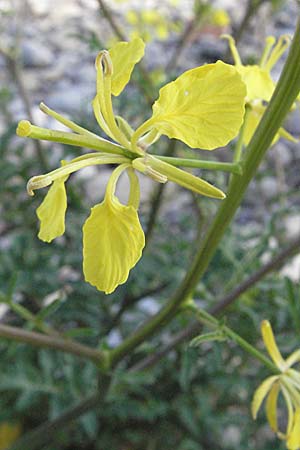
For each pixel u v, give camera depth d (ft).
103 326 0.47
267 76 0.24
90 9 1.13
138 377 0.32
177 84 0.19
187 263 0.43
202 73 0.19
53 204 0.22
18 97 0.83
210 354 0.42
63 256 0.44
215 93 0.19
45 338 0.28
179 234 0.49
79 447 0.46
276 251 0.40
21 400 0.39
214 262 0.42
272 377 0.25
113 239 0.20
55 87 0.91
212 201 0.41
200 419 0.44
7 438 0.45
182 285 0.25
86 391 0.40
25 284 0.42
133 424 0.46
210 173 0.42
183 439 0.45
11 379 0.40
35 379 0.40
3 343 0.42
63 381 0.41
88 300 0.45
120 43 0.22
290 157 0.75
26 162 0.49
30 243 0.42
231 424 0.43
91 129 0.46
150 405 0.43
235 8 0.92
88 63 0.98
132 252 0.20
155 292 0.45
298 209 0.39
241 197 0.23
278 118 0.21
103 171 0.70
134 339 0.28
